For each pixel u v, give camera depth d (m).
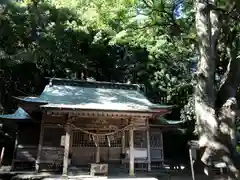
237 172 8.41
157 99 22.89
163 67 22.09
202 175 8.96
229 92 10.77
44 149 11.02
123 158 12.37
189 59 20.73
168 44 17.95
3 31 17.91
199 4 11.34
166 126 13.73
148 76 23.81
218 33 11.53
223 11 11.05
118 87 15.03
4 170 11.72
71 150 11.72
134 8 13.05
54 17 20.00
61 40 21.28
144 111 10.49
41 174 10.26
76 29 19.73
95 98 12.30
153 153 13.18
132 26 13.45
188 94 19.44
